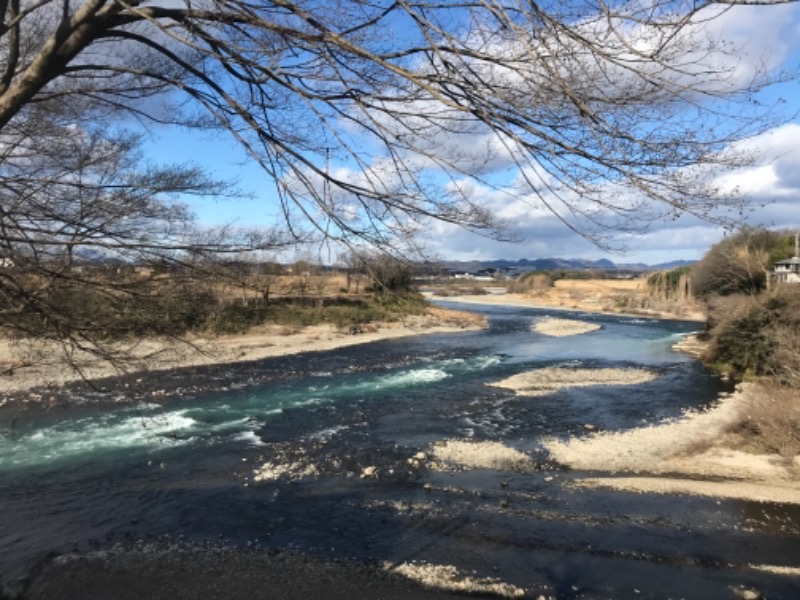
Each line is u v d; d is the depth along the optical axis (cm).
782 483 1009
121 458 1136
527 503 921
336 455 1165
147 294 311
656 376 2169
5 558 745
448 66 231
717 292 2964
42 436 1272
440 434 1333
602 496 949
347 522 852
